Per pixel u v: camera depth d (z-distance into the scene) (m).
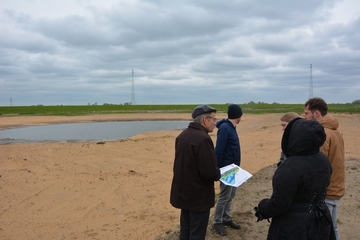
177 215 6.44
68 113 53.31
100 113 53.69
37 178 9.12
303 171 2.71
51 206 6.98
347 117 28.75
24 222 6.15
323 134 2.79
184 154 3.72
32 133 24.92
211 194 3.82
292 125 2.94
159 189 8.17
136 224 6.02
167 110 64.50
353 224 5.36
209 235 4.86
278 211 2.74
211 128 3.86
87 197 7.55
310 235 2.73
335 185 3.64
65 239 5.44
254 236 4.86
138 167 10.54
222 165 4.63
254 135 18.45
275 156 12.08
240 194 6.96
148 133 22.22
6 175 9.41
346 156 11.23
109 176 9.36
